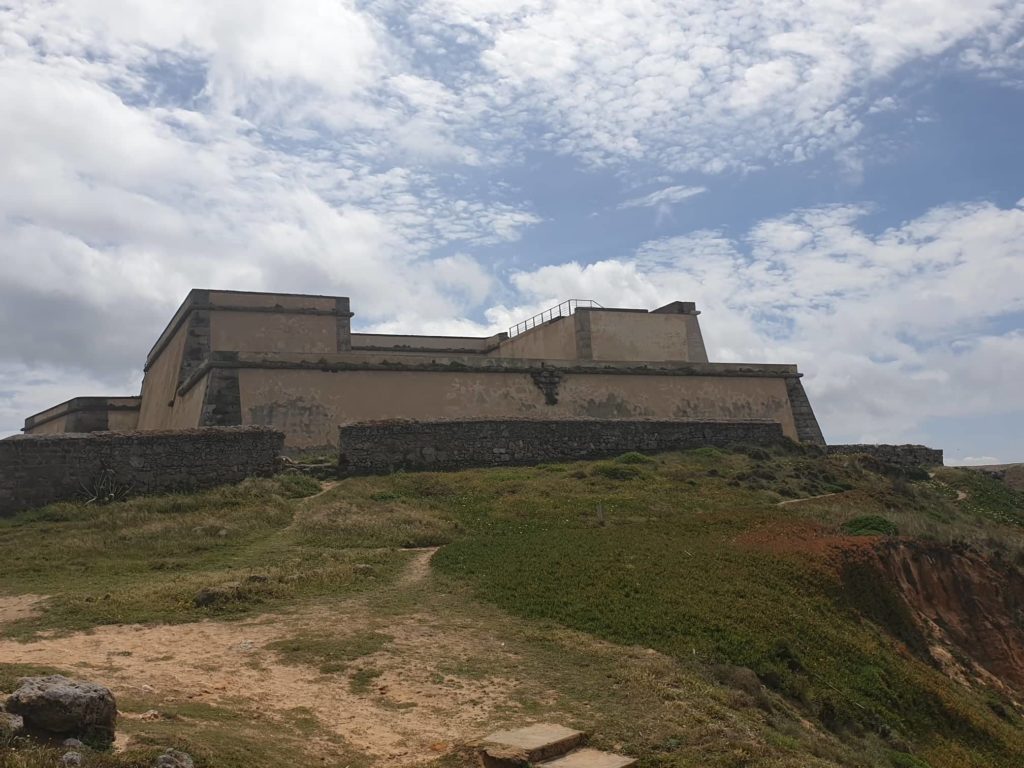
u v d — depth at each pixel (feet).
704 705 39.47
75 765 24.77
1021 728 62.13
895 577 75.66
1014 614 82.94
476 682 40.93
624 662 44.32
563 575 58.49
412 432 100.48
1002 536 101.24
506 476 96.58
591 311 146.00
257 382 109.70
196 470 85.40
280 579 55.93
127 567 59.77
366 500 82.84
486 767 32.07
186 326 128.47
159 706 33.71
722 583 60.18
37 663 38.50
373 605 52.19
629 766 32.78
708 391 142.00
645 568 61.41
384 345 164.66
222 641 44.62
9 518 74.13
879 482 117.80
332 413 112.68
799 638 54.54
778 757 34.91
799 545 73.31
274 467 89.71
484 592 55.06
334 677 40.63
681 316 153.99
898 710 52.60
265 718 34.83
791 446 126.72
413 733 35.12
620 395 134.10
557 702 38.93
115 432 83.76
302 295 133.59
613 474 99.19
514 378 127.13
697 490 96.53
